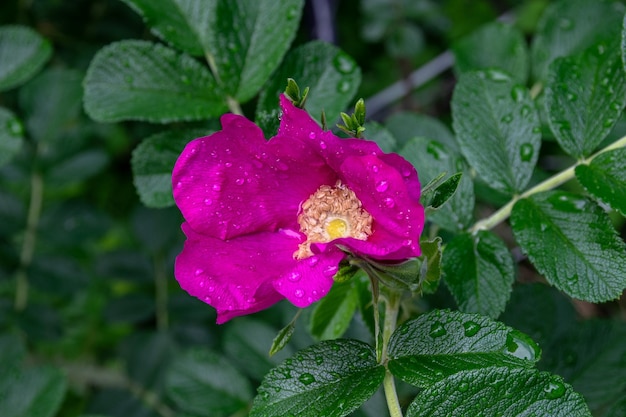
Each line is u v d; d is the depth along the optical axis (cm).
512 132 41
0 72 47
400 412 36
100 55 42
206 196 35
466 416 34
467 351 35
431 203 34
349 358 36
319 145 33
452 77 70
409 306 41
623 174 39
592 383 43
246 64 42
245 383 46
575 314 44
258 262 35
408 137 46
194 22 43
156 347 55
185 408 46
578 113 40
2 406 46
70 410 66
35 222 55
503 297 39
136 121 59
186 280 35
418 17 62
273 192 35
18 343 52
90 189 67
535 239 38
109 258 57
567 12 45
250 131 34
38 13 61
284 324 46
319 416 35
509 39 46
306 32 65
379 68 71
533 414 34
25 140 53
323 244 33
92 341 69
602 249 38
